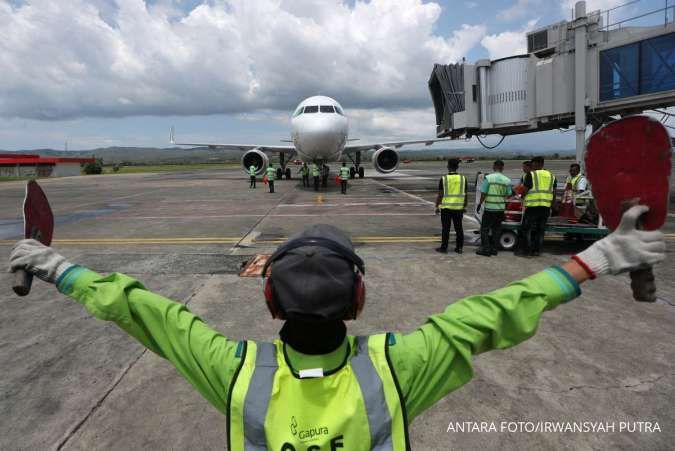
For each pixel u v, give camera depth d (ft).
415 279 19.57
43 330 14.14
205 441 8.63
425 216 39.55
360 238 29.53
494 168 23.65
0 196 74.64
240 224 36.29
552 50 45.39
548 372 11.06
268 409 3.34
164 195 68.03
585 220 25.91
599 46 40.65
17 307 16.25
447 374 3.73
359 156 100.99
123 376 11.14
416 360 3.64
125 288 4.08
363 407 3.33
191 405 9.84
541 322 14.17
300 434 3.29
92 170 201.67
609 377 10.77
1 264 23.08
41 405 9.89
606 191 3.37
